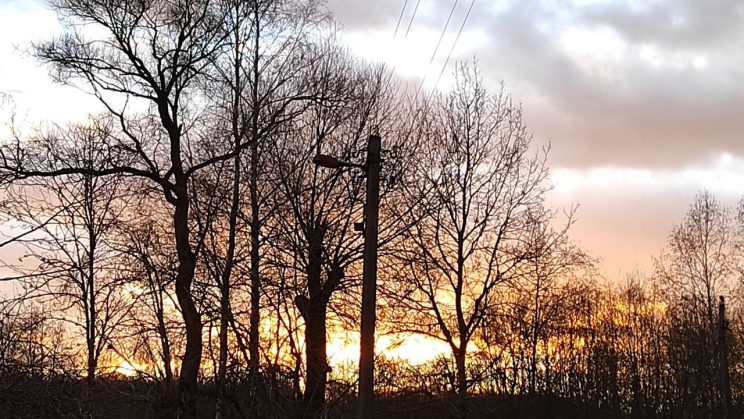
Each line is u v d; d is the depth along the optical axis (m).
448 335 30.28
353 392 20.55
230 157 24.06
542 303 34.66
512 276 33.62
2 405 17.64
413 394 24.86
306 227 23.19
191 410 20.44
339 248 23.81
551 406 36.62
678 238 52.88
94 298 28.34
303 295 20.67
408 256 27.31
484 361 32.22
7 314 18.97
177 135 25.59
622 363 48.66
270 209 23.08
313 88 26.30
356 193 24.64
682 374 50.72
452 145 33.59
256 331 20.05
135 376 21.09
